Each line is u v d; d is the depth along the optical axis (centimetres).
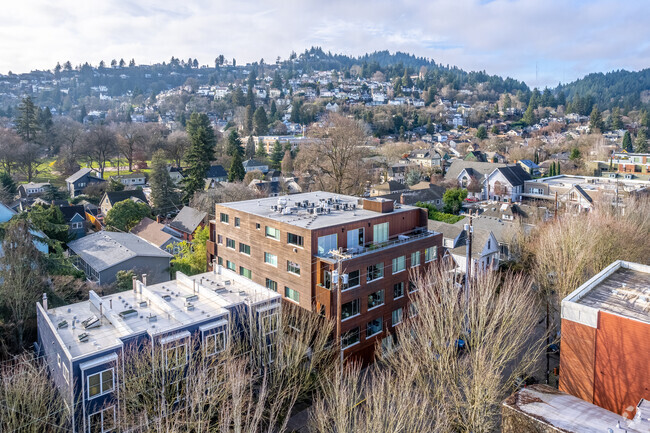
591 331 2467
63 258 5091
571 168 13762
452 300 3009
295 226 3866
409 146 18325
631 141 19112
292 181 11681
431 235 4516
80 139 14812
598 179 10294
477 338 2794
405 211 4562
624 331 2348
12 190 10794
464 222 7369
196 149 10038
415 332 3247
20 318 3928
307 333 3441
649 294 2772
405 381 2542
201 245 6100
